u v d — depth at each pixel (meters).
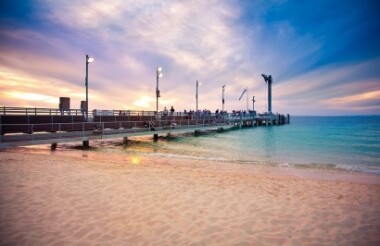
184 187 7.84
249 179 9.62
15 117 17.75
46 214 5.49
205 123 40.16
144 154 17.81
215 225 5.11
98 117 23.88
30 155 14.37
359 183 9.47
